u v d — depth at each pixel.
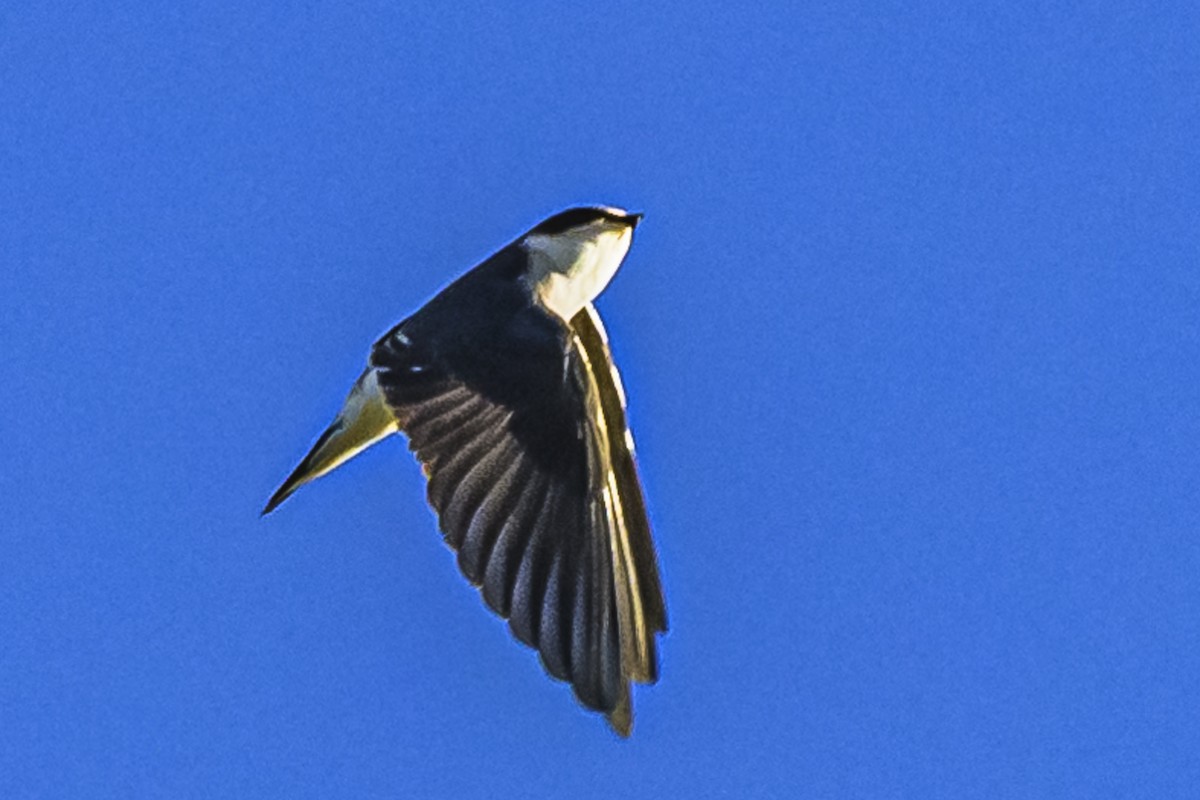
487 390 13.51
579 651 13.26
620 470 13.80
